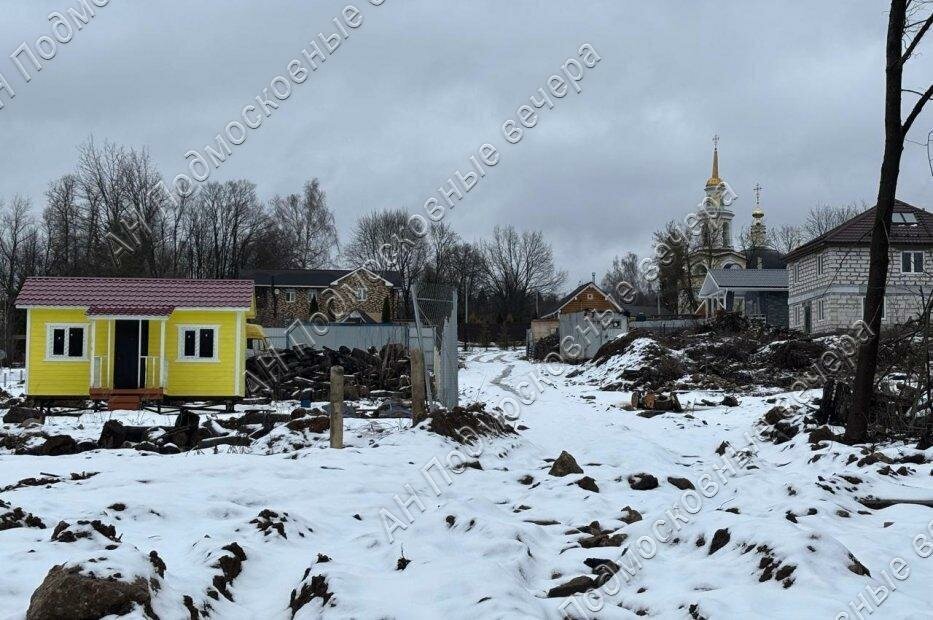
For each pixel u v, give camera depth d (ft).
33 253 211.61
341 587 20.30
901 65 51.44
